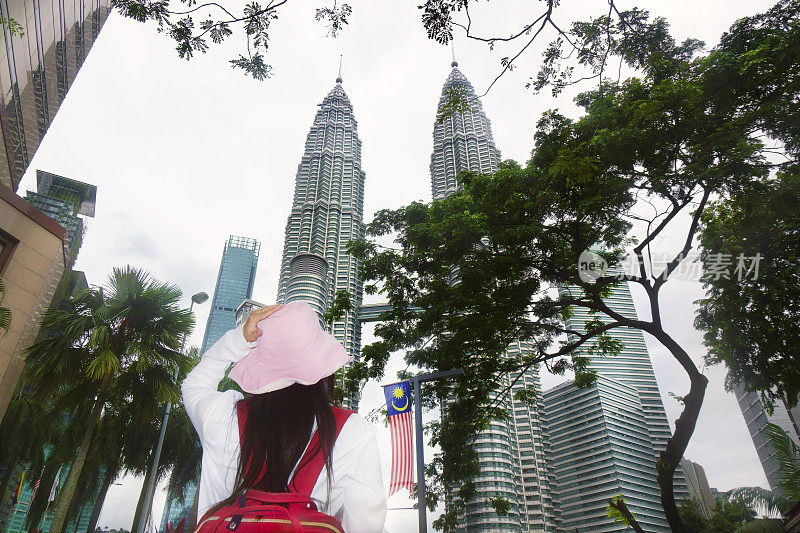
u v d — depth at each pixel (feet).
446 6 15.96
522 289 45.14
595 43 17.48
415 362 52.49
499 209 43.29
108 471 73.46
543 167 40.93
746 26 36.55
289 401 4.21
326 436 4.11
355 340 487.61
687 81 35.81
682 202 40.14
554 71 22.74
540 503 440.04
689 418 37.68
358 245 51.62
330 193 578.25
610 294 47.96
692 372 39.47
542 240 41.70
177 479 83.92
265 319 4.66
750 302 42.88
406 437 46.37
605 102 40.22
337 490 4.11
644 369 565.94
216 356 4.91
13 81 72.74
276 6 17.58
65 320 48.80
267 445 3.96
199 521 3.79
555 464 513.04
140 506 64.49
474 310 47.37
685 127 35.91
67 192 356.59
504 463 395.14
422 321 48.49
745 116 34.86
